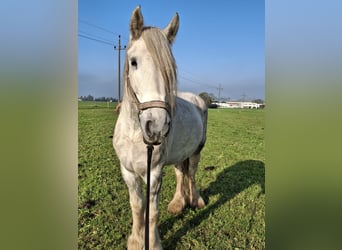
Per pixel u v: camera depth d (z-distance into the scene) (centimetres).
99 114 977
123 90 209
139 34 185
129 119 202
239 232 280
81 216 288
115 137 222
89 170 417
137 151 206
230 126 827
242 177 418
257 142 642
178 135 256
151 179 214
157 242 232
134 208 235
